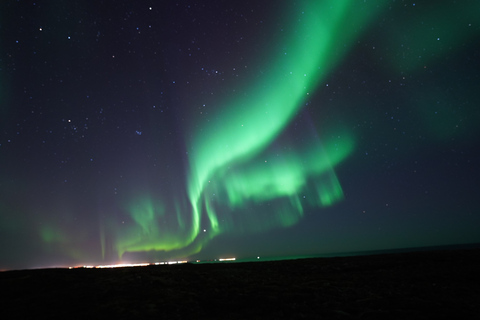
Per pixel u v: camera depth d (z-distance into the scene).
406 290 6.88
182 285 7.27
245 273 8.68
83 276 8.09
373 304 5.90
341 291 6.79
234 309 5.70
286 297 6.30
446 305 5.78
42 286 7.08
